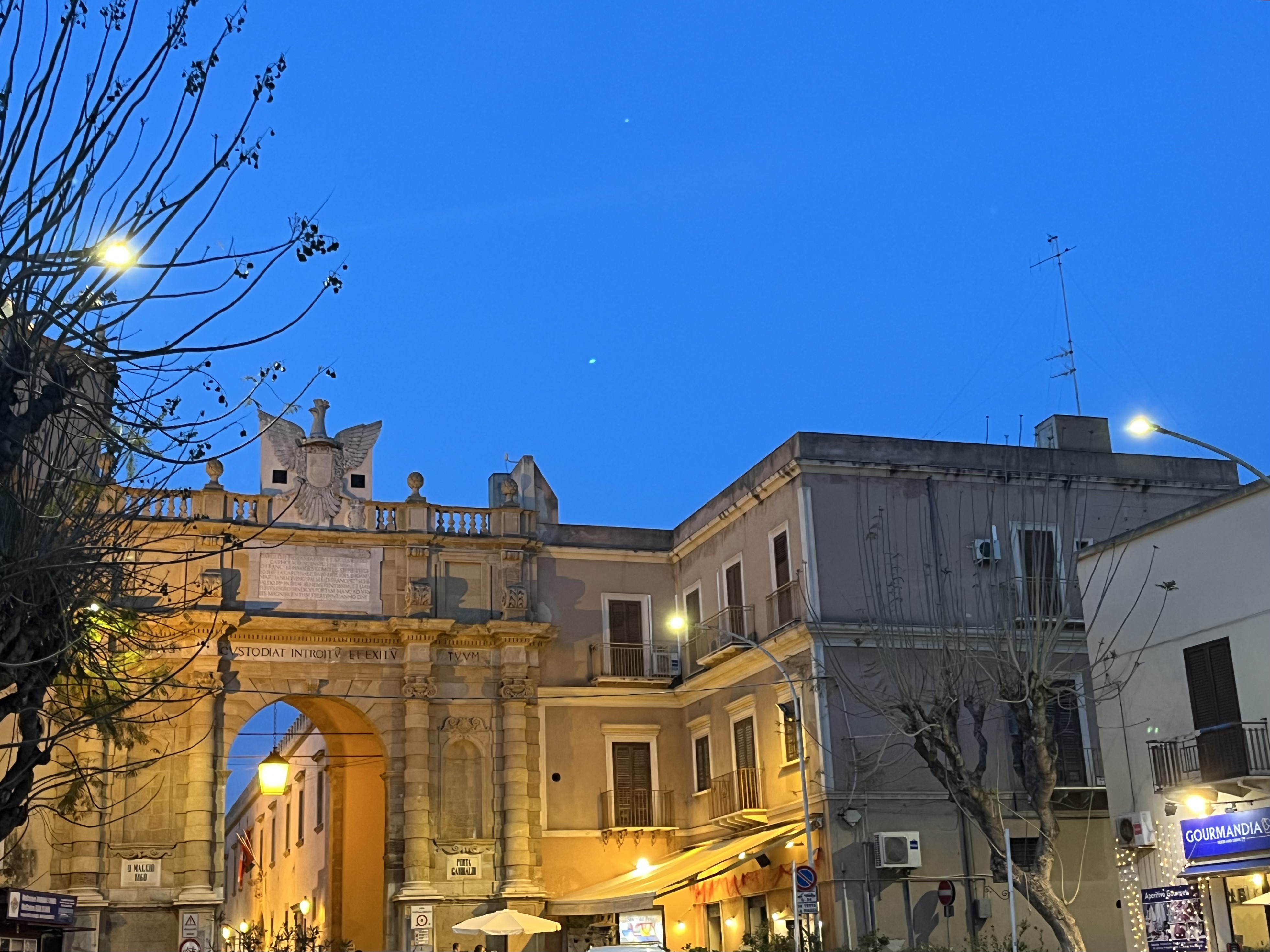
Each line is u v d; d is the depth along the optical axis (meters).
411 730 41.59
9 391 12.57
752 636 39.50
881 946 31.39
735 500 41.06
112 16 11.66
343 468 43.66
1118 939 35.53
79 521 13.23
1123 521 39.62
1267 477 21.73
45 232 11.23
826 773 34.91
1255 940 26.67
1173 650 28.83
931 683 34.91
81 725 14.07
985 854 35.34
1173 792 27.94
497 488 45.69
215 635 40.19
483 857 41.66
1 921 20.83
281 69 12.02
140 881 38.47
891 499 37.75
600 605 44.72
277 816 65.25
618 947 25.23
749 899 38.03
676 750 43.69
